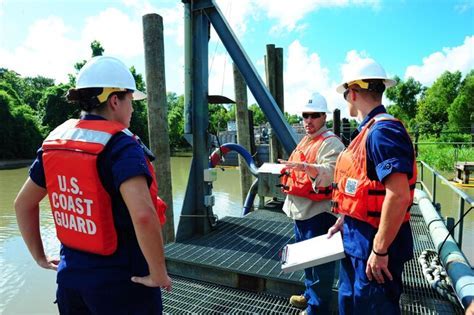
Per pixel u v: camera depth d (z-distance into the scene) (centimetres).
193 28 455
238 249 385
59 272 152
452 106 4106
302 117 288
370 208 178
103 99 149
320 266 249
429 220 364
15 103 3198
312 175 259
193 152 456
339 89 213
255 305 298
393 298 174
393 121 169
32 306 486
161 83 494
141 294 149
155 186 152
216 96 464
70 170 143
